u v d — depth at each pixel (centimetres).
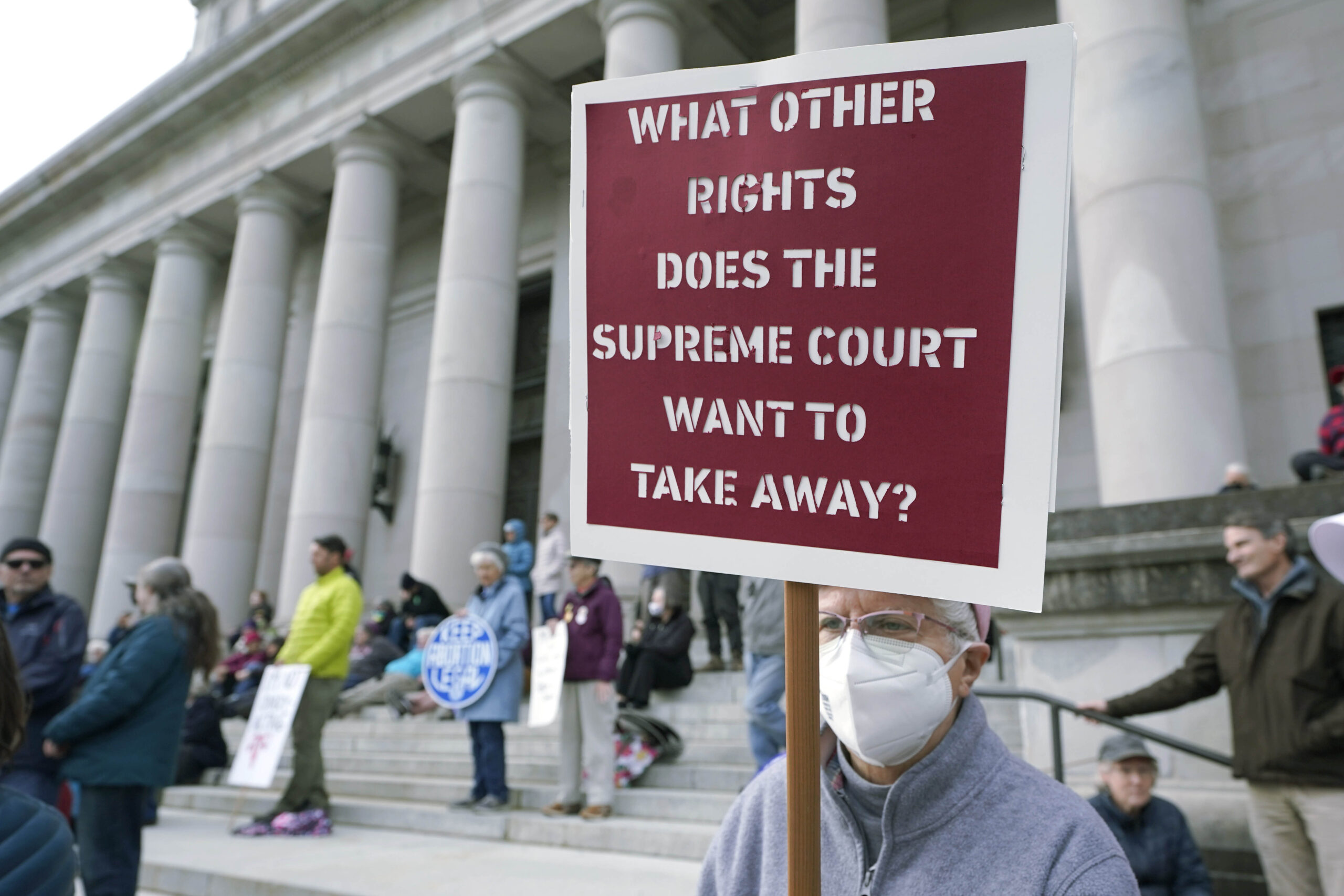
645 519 144
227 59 1803
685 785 625
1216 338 764
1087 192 840
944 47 127
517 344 1834
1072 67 120
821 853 143
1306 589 347
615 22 1306
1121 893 117
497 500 1312
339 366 1499
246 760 628
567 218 1722
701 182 144
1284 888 348
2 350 2442
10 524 2158
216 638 423
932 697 136
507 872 465
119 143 2033
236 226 1969
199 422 2236
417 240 1984
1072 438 1126
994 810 132
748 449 137
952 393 124
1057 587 514
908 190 128
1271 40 1080
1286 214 1032
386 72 1588
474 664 607
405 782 717
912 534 124
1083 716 416
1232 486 622
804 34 1080
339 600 635
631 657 770
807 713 127
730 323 140
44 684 420
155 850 547
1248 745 354
